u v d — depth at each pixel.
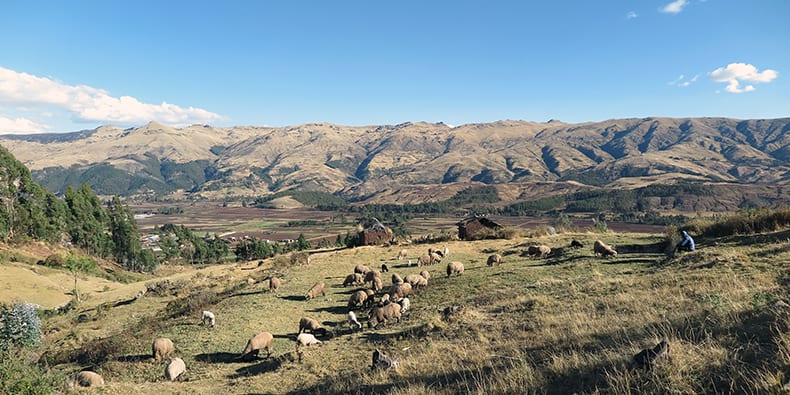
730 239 21.86
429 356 10.55
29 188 85.94
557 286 17.00
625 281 15.20
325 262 40.91
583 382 6.23
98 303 41.25
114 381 14.68
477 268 27.55
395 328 15.89
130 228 108.56
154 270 107.75
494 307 15.13
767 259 14.59
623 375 5.78
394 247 46.34
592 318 10.83
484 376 7.83
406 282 23.47
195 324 22.64
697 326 7.75
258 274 41.88
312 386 10.78
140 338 21.28
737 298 9.23
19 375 9.79
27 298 44.34
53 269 63.25
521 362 7.81
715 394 4.87
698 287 12.09
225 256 141.88
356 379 9.95
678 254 19.98
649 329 8.41
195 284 42.50
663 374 5.45
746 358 5.52
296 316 22.38
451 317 14.55
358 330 17.52
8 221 77.38
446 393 7.48
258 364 14.93
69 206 96.00
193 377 14.34
